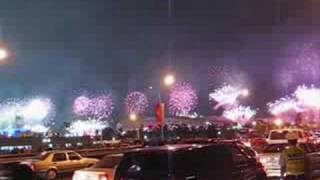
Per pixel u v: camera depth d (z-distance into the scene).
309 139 32.44
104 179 15.14
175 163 10.06
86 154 42.03
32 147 47.81
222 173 11.02
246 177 12.12
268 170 22.77
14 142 46.50
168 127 55.56
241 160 12.25
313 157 20.55
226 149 11.61
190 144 11.17
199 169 10.34
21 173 11.30
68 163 29.67
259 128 67.75
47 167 28.53
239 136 57.75
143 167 10.28
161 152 10.25
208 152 10.84
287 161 18.06
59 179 28.56
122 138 64.75
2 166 11.25
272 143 26.73
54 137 52.28
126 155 10.62
